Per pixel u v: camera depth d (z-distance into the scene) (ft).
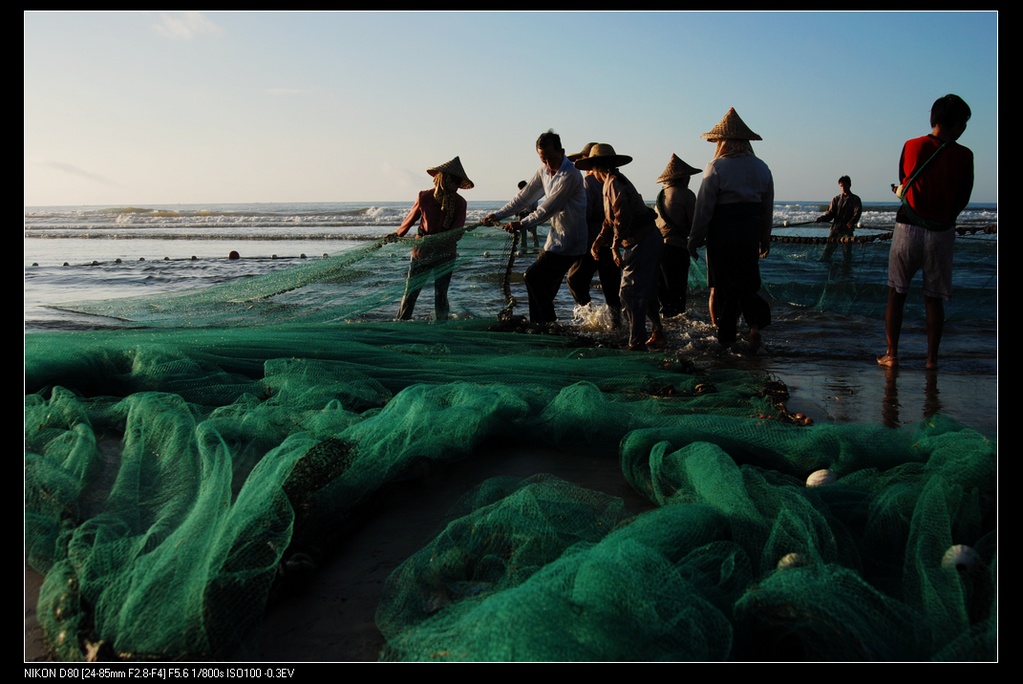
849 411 15.14
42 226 143.95
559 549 7.01
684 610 5.62
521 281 38.78
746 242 22.11
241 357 16.10
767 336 25.45
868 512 7.84
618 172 22.61
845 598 5.87
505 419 11.89
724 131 22.15
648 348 23.29
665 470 9.05
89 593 6.55
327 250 74.84
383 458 9.22
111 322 25.22
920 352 22.13
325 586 7.46
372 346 17.76
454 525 7.47
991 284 27.12
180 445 9.35
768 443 10.22
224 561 6.57
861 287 30.04
